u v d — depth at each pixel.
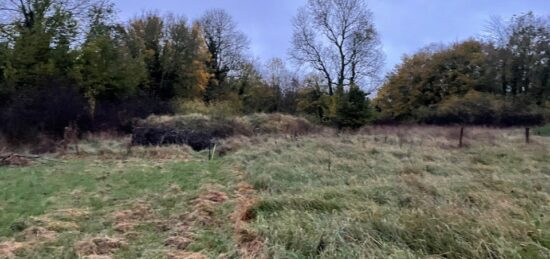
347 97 27.67
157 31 33.06
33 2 21.84
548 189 7.26
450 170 9.66
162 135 16.66
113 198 7.59
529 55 34.53
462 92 37.50
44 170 10.62
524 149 13.51
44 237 5.37
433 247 4.25
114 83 23.42
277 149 13.54
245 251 4.67
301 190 7.62
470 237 4.30
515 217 5.32
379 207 5.66
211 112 23.97
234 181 9.12
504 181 7.79
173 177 9.66
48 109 17.86
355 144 14.76
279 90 40.78
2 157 12.06
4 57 20.31
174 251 4.91
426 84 39.94
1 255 4.77
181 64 33.47
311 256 4.26
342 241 4.39
